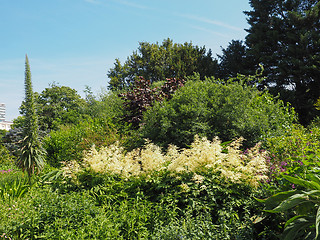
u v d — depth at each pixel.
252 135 7.67
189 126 7.88
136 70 27.00
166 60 25.12
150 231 4.06
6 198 5.21
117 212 4.44
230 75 22.70
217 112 7.96
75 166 5.61
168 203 4.55
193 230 3.70
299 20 20.25
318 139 6.39
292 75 19.98
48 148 10.13
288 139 5.48
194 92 8.49
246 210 3.98
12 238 3.66
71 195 4.60
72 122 20.08
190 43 26.20
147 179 5.03
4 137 16.39
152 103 9.79
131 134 9.20
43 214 4.01
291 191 3.40
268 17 23.06
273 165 4.95
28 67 6.56
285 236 3.27
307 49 19.50
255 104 9.03
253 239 3.69
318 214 2.78
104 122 10.26
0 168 10.77
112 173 5.38
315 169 3.73
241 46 25.28
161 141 8.09
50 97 27.39
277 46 21.66
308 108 18.61
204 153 4.93
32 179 6.43
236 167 4.75
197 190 4.41
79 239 3.51
